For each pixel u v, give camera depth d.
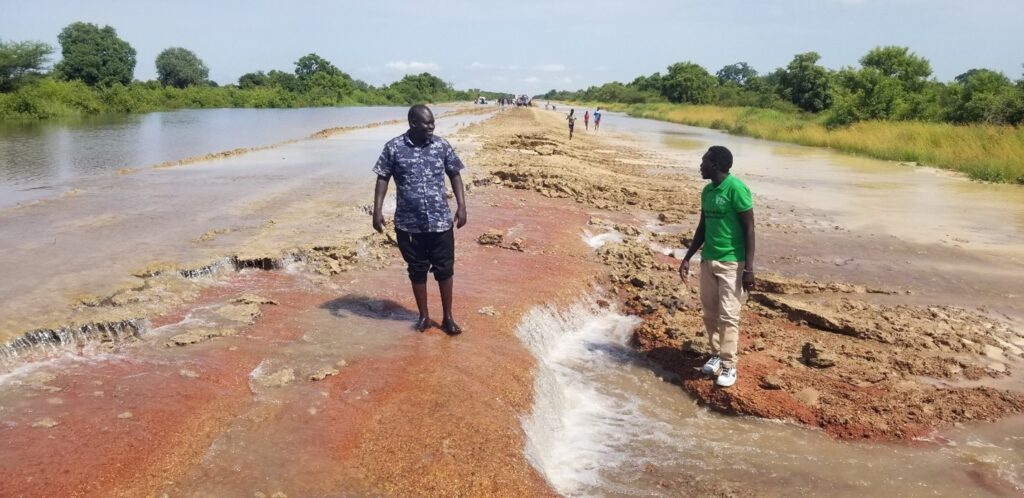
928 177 21.91
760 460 4.75
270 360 5.21
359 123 45.50
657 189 16.47
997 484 4.51
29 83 50.66
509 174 15.00
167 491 3.53
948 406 5.55
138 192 12.51
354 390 4.75
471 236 9.79
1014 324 7.75
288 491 3.58
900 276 9.66
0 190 12.87
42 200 11.46
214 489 3.56
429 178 5.40
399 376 4.99
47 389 4.65
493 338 5.89
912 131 31.06
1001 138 26.02
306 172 15.81
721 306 5.55
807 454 4.85
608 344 6.95
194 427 4.18
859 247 11.33
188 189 12.93
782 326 7.46
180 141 27.53
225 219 9.85
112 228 9.14
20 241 8.35
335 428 4.23
